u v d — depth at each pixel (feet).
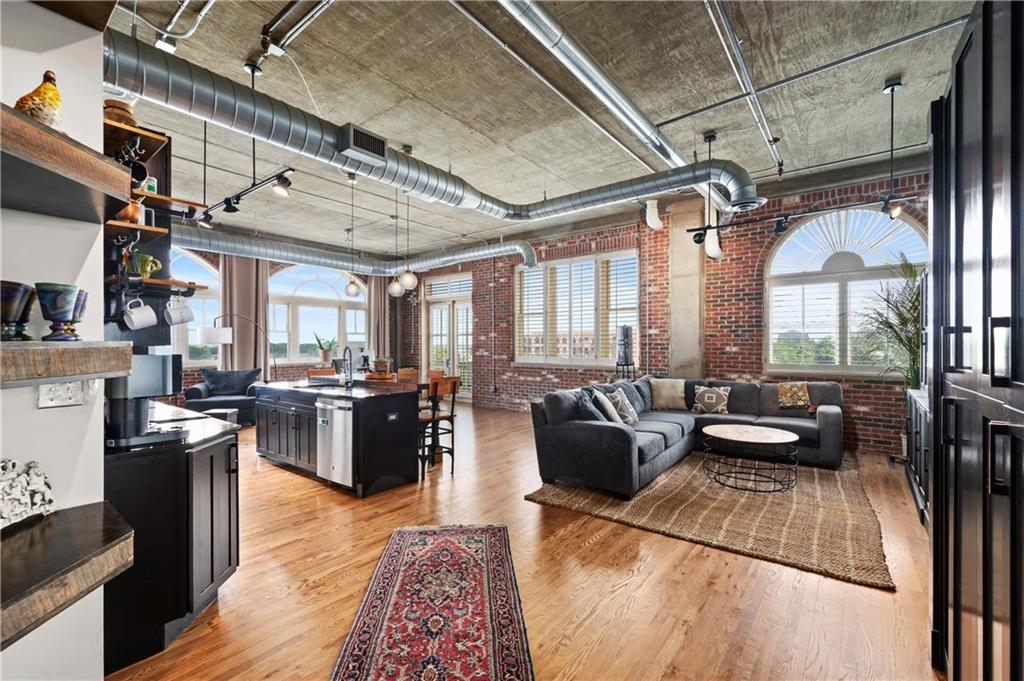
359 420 12.15
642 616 6.81
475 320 28.58
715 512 10.79
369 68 10.27
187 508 6.41
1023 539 2.92
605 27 8.93
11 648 3.67
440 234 26.61
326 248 29.12
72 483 4.20
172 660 5.91
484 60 10.02
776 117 12.50
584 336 23.82
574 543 9.26
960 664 4.35
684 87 11.01
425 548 9.03
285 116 9.81
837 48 9.52
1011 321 3.06
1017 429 2.95
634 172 16.67
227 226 24.13
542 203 16.72
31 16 3.95
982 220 3.66
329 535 9.73
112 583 5.73
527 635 6.37
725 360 19.15
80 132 4.19
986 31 3.63
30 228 4.08
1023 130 3.00
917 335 14.21
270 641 6.27
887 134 13.61
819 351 17.29
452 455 14.56
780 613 6.88
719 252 18.12
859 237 16.52
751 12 8.47
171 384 7.45
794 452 14.19
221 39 9.29
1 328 3.14
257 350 25.55
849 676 5.59
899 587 7.56
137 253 7.90
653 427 14.46
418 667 5.72
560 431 12.88
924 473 10.43
